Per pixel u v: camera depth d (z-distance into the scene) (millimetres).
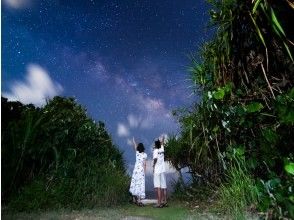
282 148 4281
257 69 5055
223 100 5438
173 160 9852
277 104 4113
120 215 6855
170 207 8305
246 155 5469
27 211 6410
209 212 6367
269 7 4160
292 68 4762
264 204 3781
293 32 4523
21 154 7230
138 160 9492
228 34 4945
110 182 8992
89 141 10211
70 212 6770
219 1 4992
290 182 3658
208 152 6941
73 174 8195
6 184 6914
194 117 6781
